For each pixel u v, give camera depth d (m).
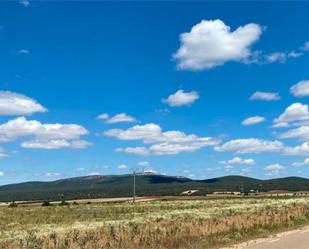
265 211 49.12
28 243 26.84
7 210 87.88
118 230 31.97
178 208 73.81
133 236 27.47
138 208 79.44
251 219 37.44
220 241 24.67
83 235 29.16
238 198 124.81
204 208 67.88
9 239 31.75
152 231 30.30
